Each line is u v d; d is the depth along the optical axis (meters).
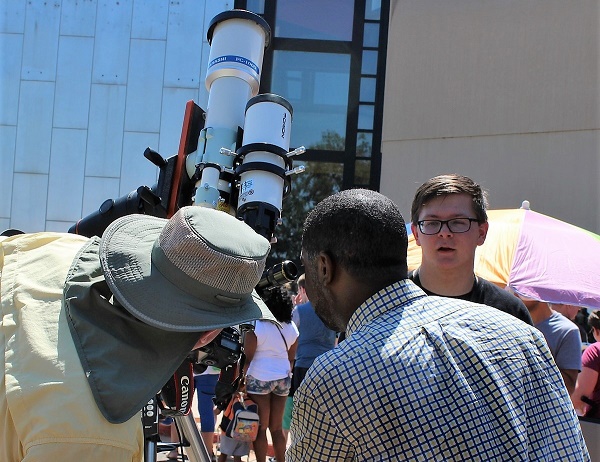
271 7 9.34
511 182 6.77
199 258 1.22
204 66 8.73
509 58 6.93
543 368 1.20
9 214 8.62
